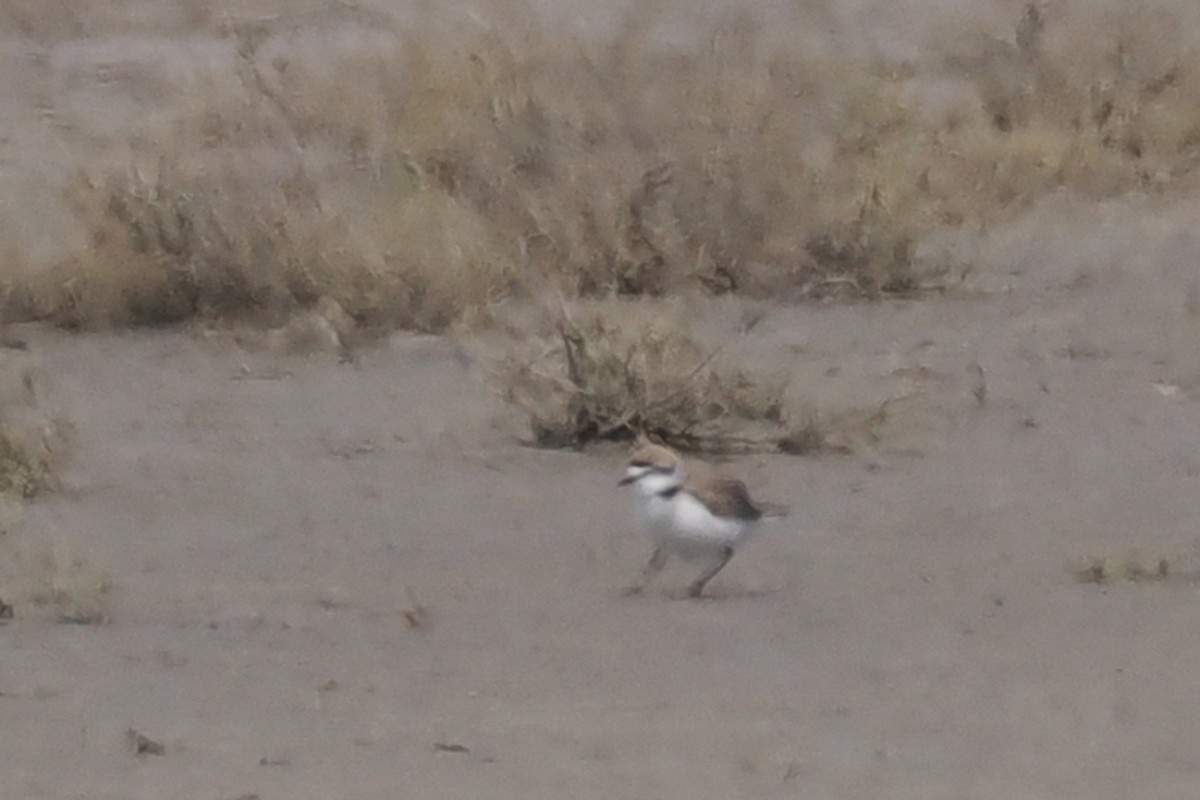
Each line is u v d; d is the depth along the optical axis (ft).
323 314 62.64
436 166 74.33
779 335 61.98
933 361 59.06
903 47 104.73
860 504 46.78
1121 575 41.63
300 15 111.96
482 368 57.88
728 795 30.27
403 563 42.63
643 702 34.40
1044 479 48.65
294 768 31.45
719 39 91.09
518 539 44.37
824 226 68.59
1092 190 82.74
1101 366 58.59
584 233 67.62
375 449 51.24
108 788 30.63
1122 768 31.45
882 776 31.07
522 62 82.28
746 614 39.37
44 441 48.96
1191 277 68.80
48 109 93.50
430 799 30.12
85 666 36.29
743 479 48.62
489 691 34.99
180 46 106.73
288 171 75.00
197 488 47.78
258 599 40.22
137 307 63.87
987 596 40.42
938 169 79.92
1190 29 101.40
